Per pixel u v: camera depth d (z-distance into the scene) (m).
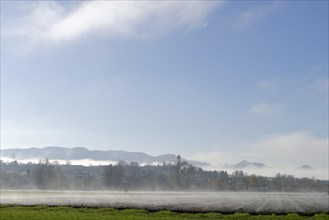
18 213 65.62
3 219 55.09
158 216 70.31
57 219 57.06
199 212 88.56
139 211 80.06
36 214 64.88
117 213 75.50
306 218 72.44
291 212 96.25
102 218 60.62
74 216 63.31
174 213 77.75
